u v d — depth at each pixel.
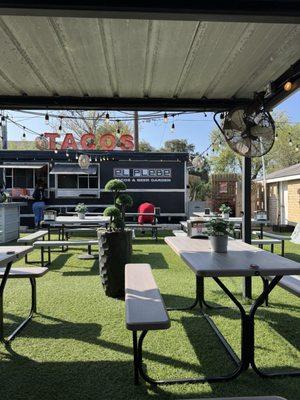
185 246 3.38
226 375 2.40
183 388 2.27
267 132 3.62
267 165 24.39
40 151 11.92
